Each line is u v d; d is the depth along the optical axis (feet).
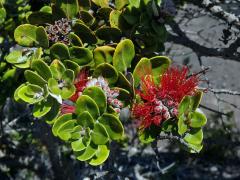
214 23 2.96
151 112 1.14
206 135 3.27
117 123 1.10
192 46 1.90
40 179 2.76
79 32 1.27
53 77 1.15
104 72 1.18
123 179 1.59
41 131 2.24
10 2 1.57
